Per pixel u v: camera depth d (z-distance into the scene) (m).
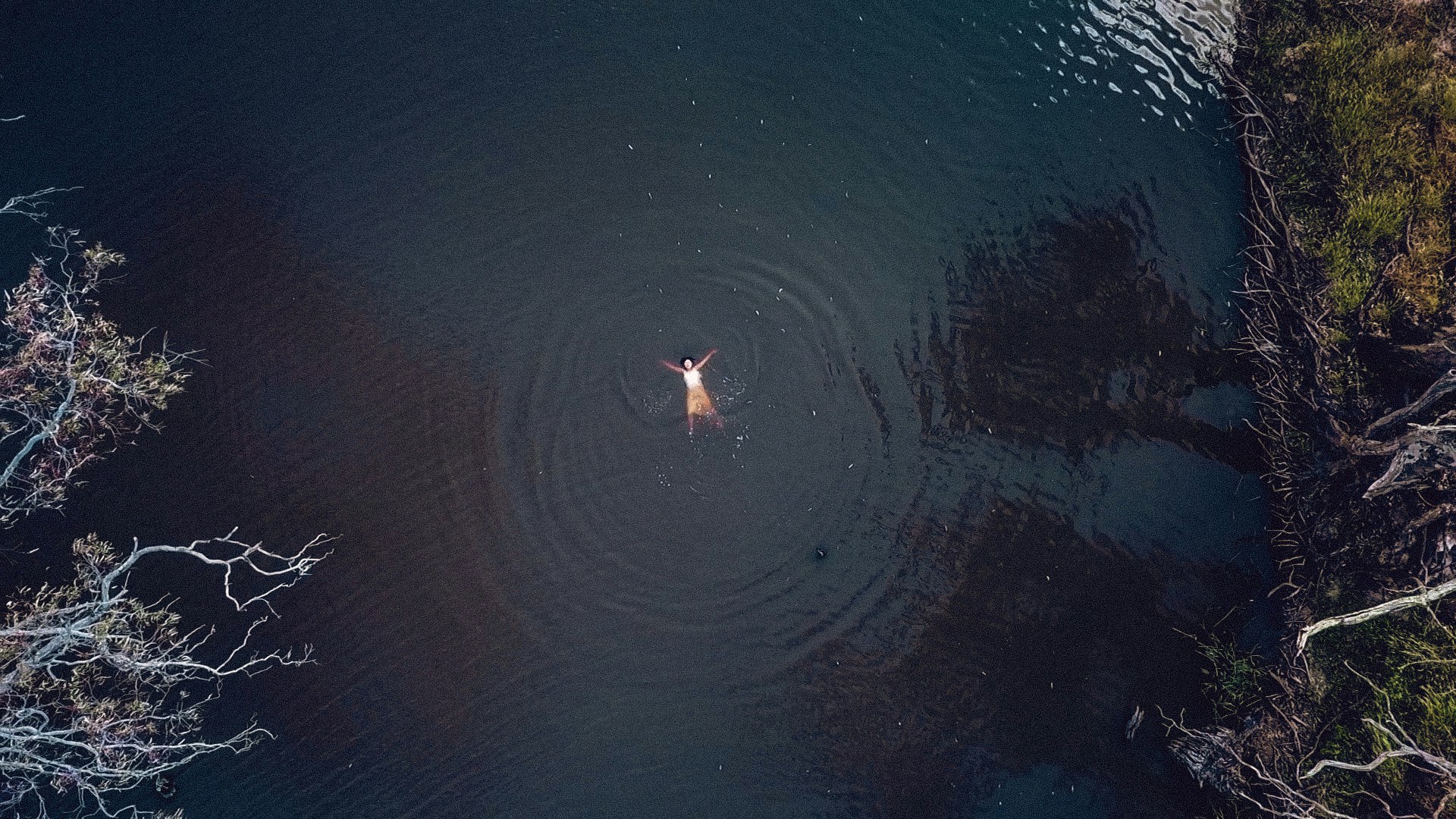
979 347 13.88
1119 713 12.63
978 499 13.48
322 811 12.65
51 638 10.72
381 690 12.98
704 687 13.10
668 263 14.22
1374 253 12.52
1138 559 13.09
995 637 13.02
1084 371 13.70
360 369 13.76
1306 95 13.59
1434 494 11.36
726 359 14.06
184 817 12.59
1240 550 12.95
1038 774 12.57
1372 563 11.73
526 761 12.87
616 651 13.19
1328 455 12.33
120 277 13.71
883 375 13.93
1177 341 13.62
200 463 13.34
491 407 13.79
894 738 12.84
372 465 13.53
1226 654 12.52
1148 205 14.04
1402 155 12.69
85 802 12.44
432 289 14.00
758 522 13.56
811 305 14.12
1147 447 13.40
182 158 14.18
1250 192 13.80
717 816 12.72
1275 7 14.21
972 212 14.23
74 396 11.29
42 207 13.82
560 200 14.28
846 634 13.19
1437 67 12.94
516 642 13.18
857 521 13.54
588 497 13.62
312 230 14.08
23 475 12.84
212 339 13.69
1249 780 11.80
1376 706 11.16
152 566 13.07
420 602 13.22
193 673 12.90
